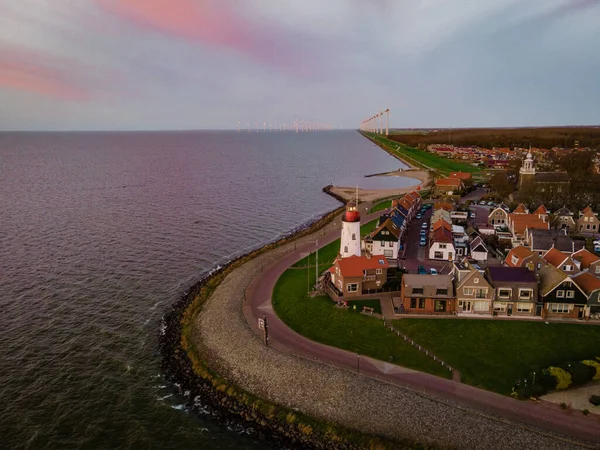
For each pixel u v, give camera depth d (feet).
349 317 228.22
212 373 193.98
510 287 222.28
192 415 172.35
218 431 164.35
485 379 177.99
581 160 596.29
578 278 232.12
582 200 437.58
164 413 172.96
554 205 438.40
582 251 275.39
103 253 341.00
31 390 183.01
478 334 208.54
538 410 160.66
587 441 146.20
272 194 594.65
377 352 198.80
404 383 177.68
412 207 428.56
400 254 323.16
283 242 363.76
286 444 158.10
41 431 161.99
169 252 347.36
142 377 193.67
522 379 174.29
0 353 206.80
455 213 408.87
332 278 269.23
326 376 183.62
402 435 156.04
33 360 202.59
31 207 492.54
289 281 277.03
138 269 310.65
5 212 466.29
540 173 479.82
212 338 216.33
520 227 349.20
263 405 173.99
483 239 347.56
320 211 500.33
